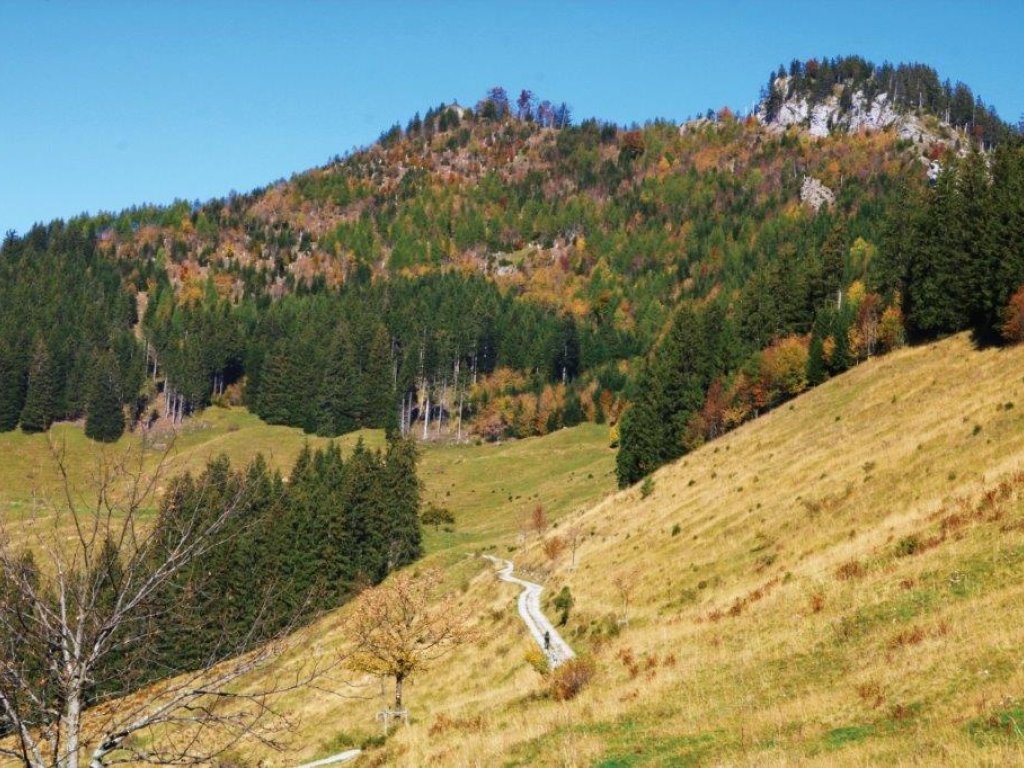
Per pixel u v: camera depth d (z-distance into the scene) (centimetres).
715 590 4344
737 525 5434
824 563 3538
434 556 9644
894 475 4659
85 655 980
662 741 1983
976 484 3609
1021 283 7125
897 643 2141
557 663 4031
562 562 7375
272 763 3234
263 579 5762
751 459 7469
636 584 5219
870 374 8544
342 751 3806
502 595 6762
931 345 8438
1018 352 6525
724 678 2414
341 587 8644
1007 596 2175
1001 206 7844
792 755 1585
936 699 1669
